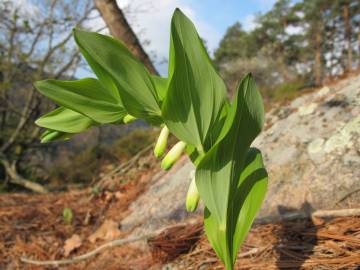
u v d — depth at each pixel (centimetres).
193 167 49
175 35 12
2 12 113
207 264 27
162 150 15
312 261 22
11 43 116
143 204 48
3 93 120
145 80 14
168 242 31
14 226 49
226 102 15
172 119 13
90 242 43
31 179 125
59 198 66
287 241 26
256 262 25
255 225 29
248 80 13
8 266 39
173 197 44
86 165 122
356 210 25
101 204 57
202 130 14
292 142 39
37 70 123
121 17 67
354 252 22
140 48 69
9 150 129
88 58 13
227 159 14
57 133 16
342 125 36
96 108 14
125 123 15
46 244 43
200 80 13
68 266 38
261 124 14
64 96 14
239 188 16
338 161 32
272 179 34
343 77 55
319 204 29
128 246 37
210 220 16
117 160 116
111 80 13
